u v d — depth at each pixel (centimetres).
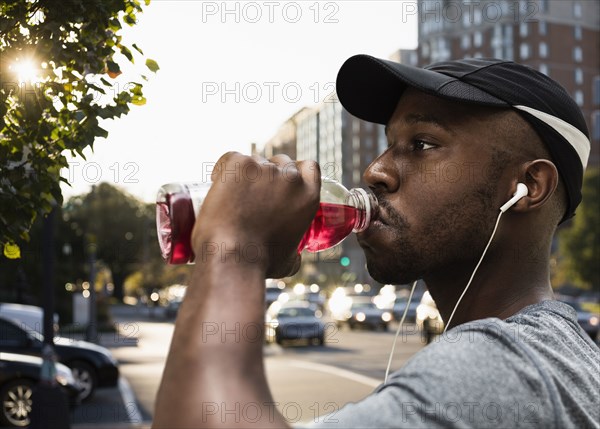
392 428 68
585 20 9362
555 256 6688
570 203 104
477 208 95
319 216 103
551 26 9175
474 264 97
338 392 1521
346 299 3859
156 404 67
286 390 1556
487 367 73
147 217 6375
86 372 1449
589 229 5834
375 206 97
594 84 9381
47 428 942
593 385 80
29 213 249
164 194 92
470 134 95
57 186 249
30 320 1534
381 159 99
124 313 5850
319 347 2641
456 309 99
